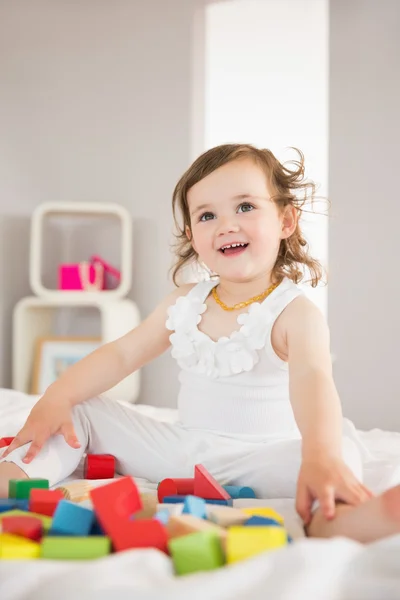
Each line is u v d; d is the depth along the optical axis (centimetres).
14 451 113
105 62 302
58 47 302
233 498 108
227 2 292
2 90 300
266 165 135
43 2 302
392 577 62
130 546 71
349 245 274
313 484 88
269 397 125
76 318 303
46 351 288
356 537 79
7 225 297
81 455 121
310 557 60
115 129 301
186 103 296
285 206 141
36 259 281
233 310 129
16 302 298
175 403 293
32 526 76
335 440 97
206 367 127
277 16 287
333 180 277
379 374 272
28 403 180
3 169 299
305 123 282
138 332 138
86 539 70
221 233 129
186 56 297
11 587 60
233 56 291
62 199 300
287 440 112
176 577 64
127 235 285
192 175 135
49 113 301
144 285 298
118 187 300
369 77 275
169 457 121
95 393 128
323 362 112
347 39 278
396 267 271
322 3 281
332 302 275
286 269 146
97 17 302
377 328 272
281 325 123
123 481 82
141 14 300
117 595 55
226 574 58
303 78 283
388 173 272
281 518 84
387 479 112
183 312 132
